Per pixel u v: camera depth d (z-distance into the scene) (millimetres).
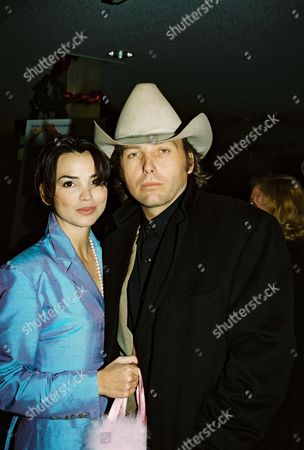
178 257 1545
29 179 3604
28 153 3590
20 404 1526
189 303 1472
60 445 1571
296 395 1986
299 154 8047
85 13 3752
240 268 1477
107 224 2008
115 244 1812
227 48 4582
